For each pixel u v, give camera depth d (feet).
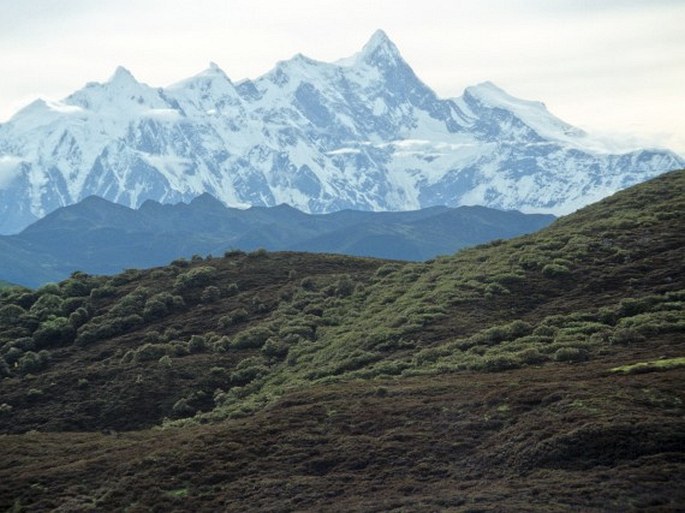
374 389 487.61
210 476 415.85
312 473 403.95
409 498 355.97
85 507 413.59
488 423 408.46
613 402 391.86
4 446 529.45
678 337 501.15
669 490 322.75
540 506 324.39
